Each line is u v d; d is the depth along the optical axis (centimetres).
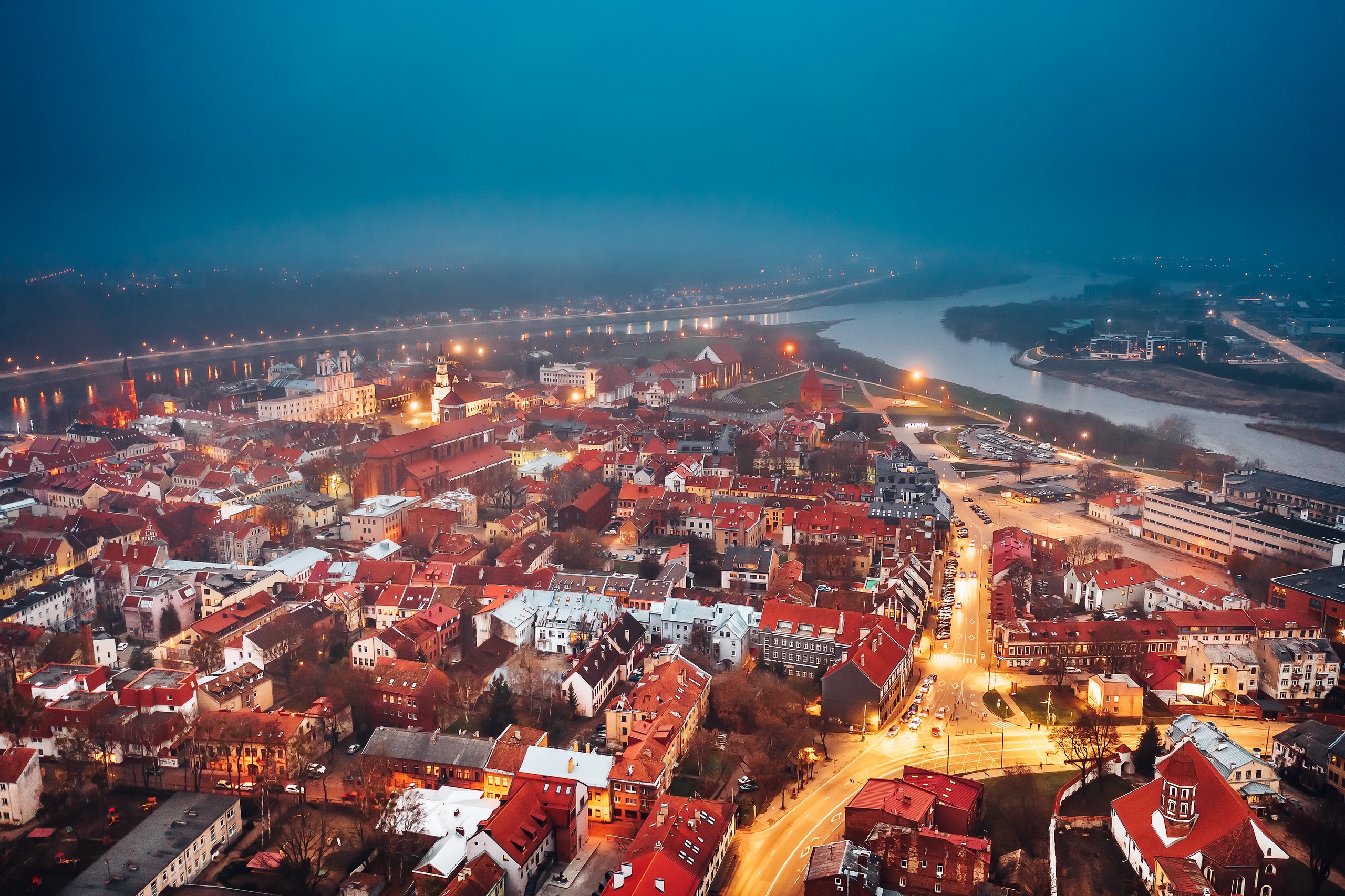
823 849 19975
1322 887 19900
